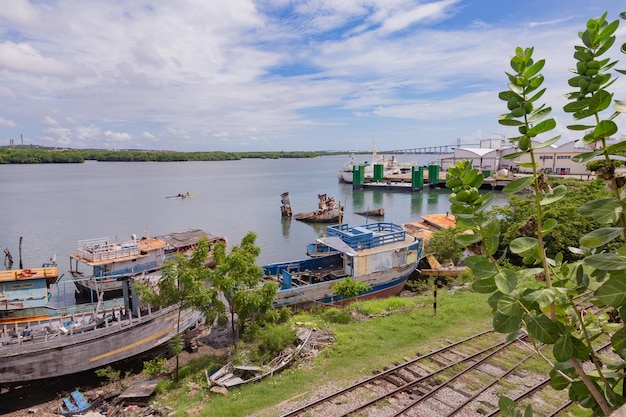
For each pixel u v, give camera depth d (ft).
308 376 45.03
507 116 8.61
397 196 272.31
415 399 39.04
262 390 42.91
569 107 8.08
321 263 86.74
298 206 230.07
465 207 9.06
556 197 8.51
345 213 209.97
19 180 369.71
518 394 39.09
